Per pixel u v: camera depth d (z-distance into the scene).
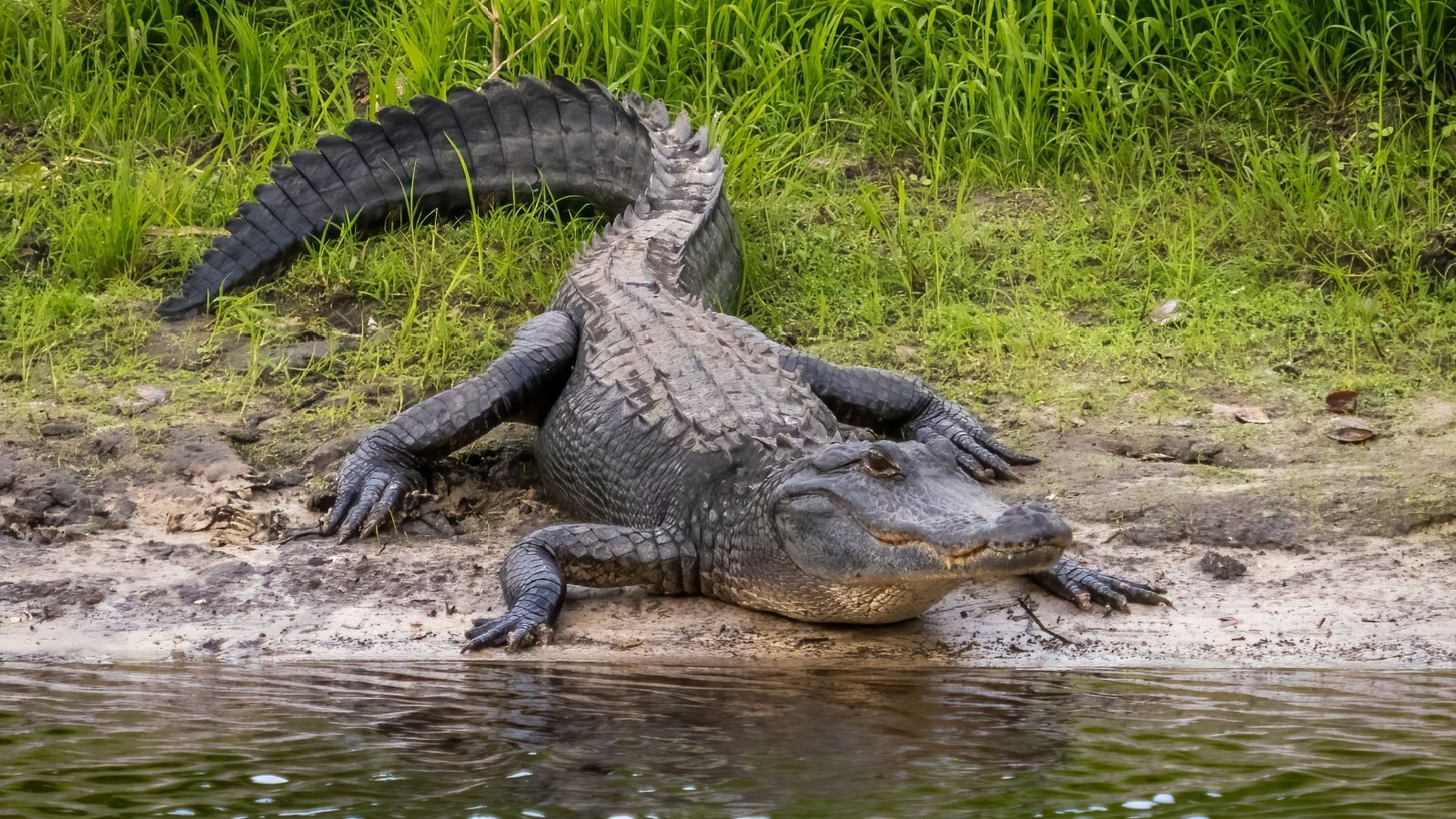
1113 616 19.36
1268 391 26.12
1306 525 21.61
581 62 34.16
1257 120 33.50
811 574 18.42
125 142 33.38
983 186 33.09
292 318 28.48
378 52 35.91
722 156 31.36
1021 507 16.16
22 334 27.05
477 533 22.38
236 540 21.66
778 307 29.44
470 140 32.03
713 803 12.53
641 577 20.17
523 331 24.92
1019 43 33.16
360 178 31.16
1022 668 17.53
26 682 16.45
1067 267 30.05
